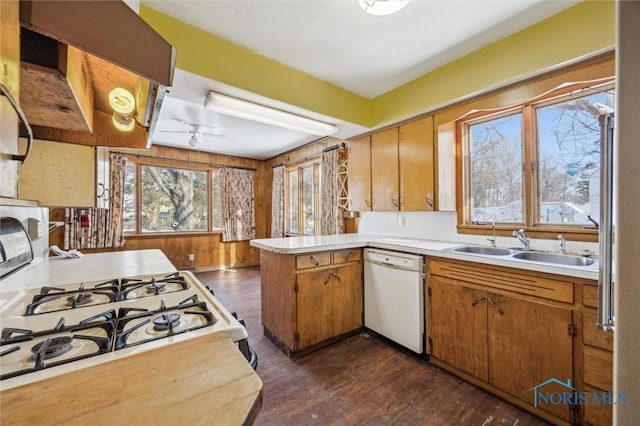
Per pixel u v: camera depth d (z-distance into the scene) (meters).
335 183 3.79
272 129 3.81
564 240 1.85
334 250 2.41
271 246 2.28
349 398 1.69
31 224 1.66
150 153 4.63
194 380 0.55
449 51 2.09
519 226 2.15
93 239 4.03
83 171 1.86
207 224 5.34
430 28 1.83
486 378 1.73
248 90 2.02
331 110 2.58
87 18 0.71
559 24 1.69
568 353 1.41
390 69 2.34
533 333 1.53
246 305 3.35
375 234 3.37
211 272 5.09
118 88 1.34
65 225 3.83
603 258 0.92
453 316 1.91
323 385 1.81
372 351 2.26
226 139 4.34
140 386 0.53
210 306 0.97
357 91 2.75
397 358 2.15
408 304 2.18
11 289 1.17
